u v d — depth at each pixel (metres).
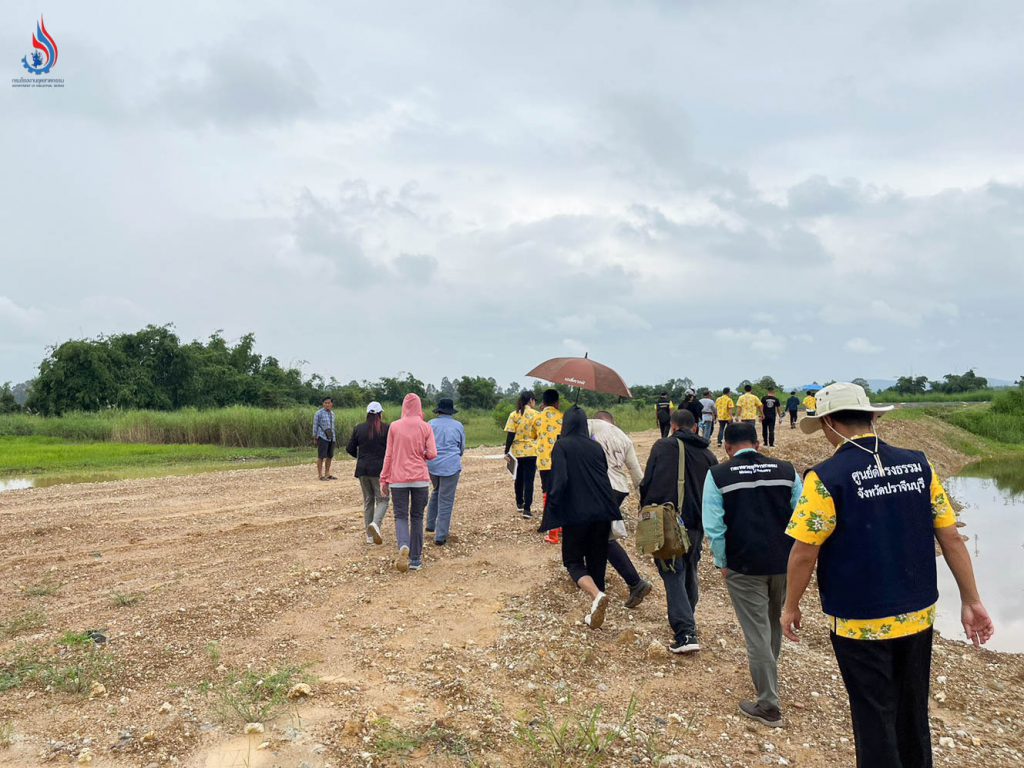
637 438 28.09
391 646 6.08
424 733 4.58
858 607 3.48
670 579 6.16
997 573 11.78
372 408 9.41
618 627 6.76
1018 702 6.16
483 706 5.03
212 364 55.47
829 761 4.70
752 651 5.11
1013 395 44.66
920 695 3.52
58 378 47.88
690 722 5.06
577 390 9.02
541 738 4.67
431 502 9.96
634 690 5.52
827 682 5.99
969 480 25.78
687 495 6.22
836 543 3.55
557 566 8.44
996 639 8.64
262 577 8.09
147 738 4.46
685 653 6.14
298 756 4.30
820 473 3.59
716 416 24.02
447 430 9.45
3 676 5.40
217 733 4.56
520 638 6.20
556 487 6.43
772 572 5.06
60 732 4.60
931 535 3.58
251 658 5.80
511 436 11.34
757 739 4.90
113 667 5.56
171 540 10.14
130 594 7.53
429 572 8.27
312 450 28.72
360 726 4.60
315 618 6.75
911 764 3.55
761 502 5.09
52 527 10.84
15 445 30.12
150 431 32.81
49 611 7.04
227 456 25.72
